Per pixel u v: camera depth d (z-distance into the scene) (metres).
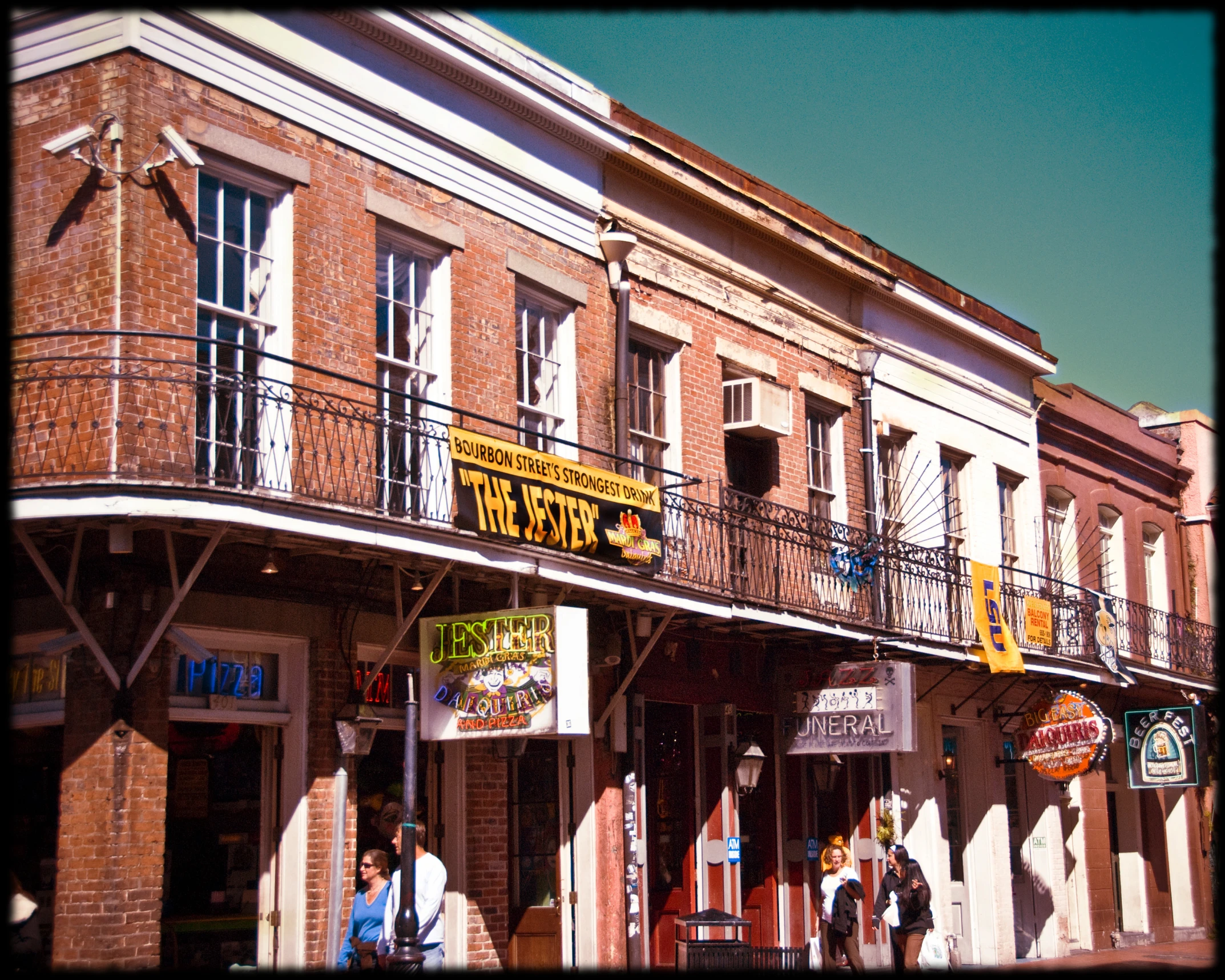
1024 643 20.20
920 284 21.33
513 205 14.11
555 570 12.09
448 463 12.69
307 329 11.65
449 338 13.08
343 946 10.87
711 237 17.02
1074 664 20.84
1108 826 23.98
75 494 9.15
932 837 19.09
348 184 12.27
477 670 11.30
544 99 14.41
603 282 15.27
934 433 21.08
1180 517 28.58
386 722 12.30
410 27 12.87
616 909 14.04
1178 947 23.80
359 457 11.77
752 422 16.50
